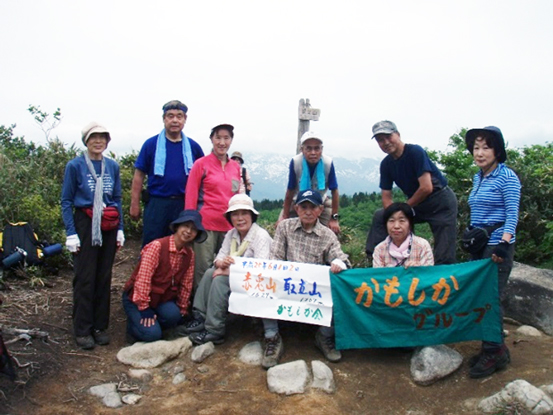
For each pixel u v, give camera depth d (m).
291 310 4.54
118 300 5.97
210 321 4.70
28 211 6.92
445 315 4.36
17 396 3.86
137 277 4.64
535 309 5.15
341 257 4.72
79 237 4.56
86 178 4.54
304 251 4.79
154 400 4.00
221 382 4.21
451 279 4.32
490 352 4.19
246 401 3.96
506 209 4.04
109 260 4.74
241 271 4.66
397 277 4.43
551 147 8.02
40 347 4.55
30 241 6.27
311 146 5.50
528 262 7.16
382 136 4.75
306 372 4.17
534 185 7.23
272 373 4.16
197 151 5.66
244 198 4.80
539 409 3.62
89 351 4.66
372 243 5.30
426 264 4.51
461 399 3.98
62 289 6.11
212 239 5.24
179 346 4.61
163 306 4.82
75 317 4.67
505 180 4.06
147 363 4.45
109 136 4.62
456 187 7.89
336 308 4.43
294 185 5.83
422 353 4.29
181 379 4.27
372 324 4.42
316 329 5.04
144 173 5.43
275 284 4.58
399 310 4.39
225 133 5.16
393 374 4.30
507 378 4.13
